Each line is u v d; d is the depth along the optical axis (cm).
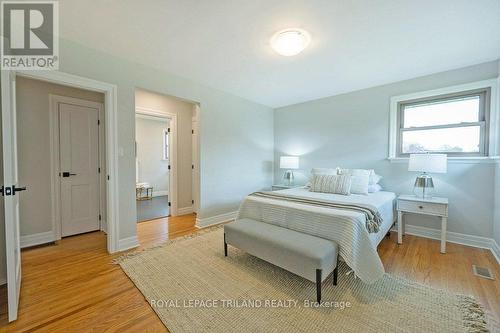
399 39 212
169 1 164
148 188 627
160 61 265
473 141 270
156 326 140
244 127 418
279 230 208
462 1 160
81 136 313
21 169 263
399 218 272
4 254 186
